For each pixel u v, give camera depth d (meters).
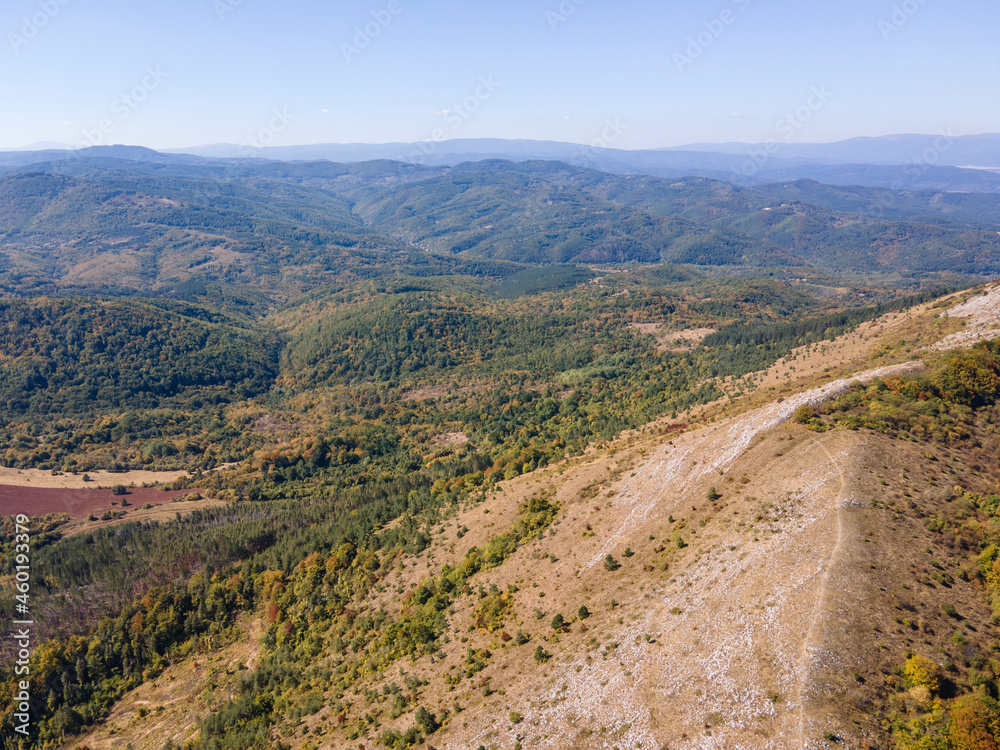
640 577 82.62
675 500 95.19
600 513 104.25
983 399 95.88
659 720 58.38
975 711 48.88
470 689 77.81
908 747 48.97
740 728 54.03
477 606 96.44
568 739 61.09
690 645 64.88
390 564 126.62
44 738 111.06
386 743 75.06
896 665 55.41
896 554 66.81
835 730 50.84
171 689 118.38
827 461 83.69
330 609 121.56
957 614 59.72
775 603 64.19
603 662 69.25
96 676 122.00
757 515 80.44
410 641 96.44
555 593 89.31
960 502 73.50
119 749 105.12
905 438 87.00
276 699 100.12
